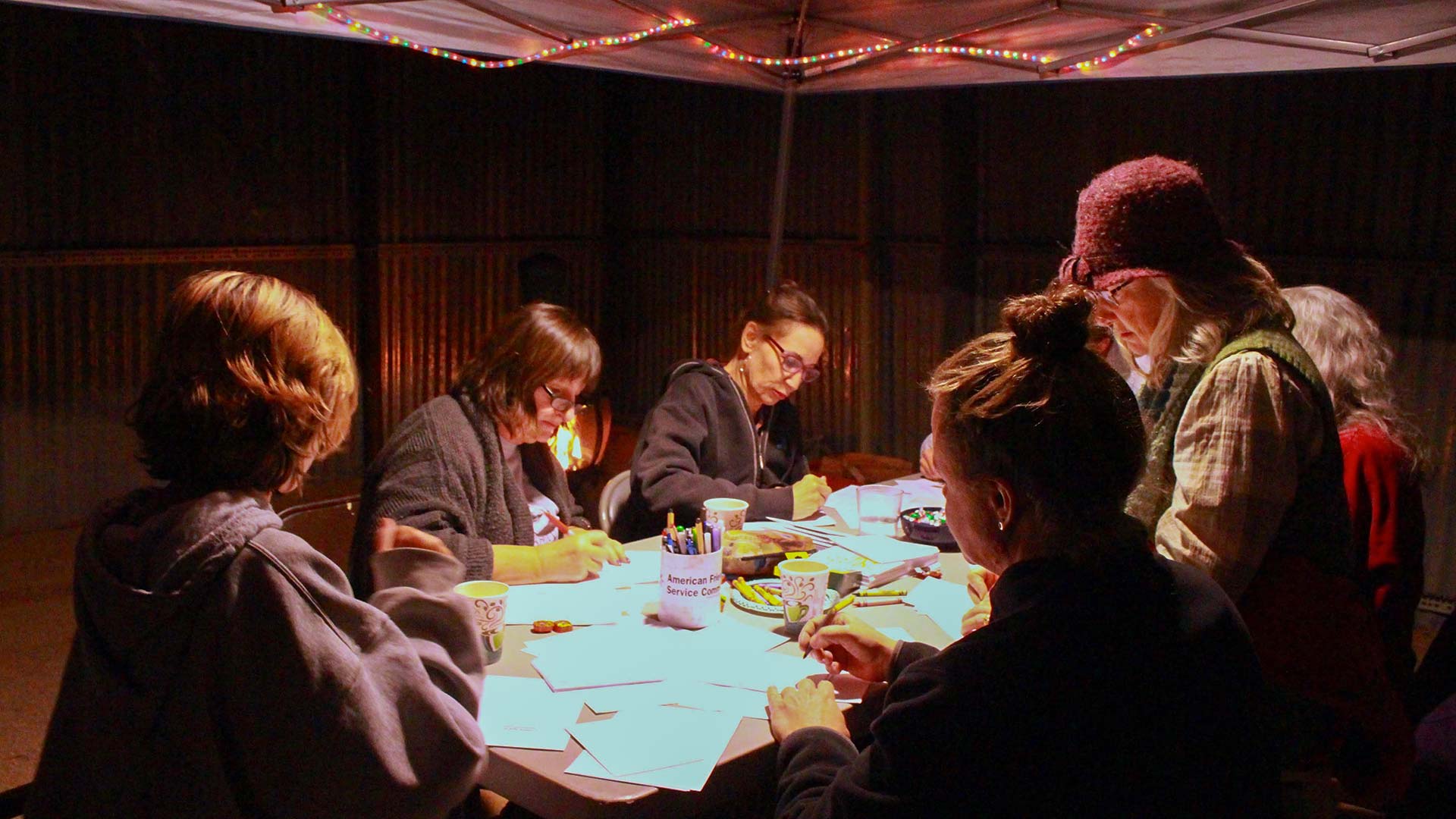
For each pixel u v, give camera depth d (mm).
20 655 4164
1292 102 4949
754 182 7039
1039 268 5875
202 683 1181
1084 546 1187
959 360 1281
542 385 2324
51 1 2467
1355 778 1714
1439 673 2273
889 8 3307
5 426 5754
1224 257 1742
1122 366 2508
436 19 3035
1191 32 2848
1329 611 1623
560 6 3088
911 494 3043
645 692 1759
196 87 6125
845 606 2199
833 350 6777
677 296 7582
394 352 7004
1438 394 4707
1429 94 4570
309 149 6566
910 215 6340
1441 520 4746
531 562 2256
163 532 1212
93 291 5949
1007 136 5887
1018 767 1146
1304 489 1637
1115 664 1149
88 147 5832
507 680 1798
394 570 1548
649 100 7496
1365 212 4820
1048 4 2988
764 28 3619
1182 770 1151
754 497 2809
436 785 1271
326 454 1354
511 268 7453
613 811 1433
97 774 1210
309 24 2846
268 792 1208
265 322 1250
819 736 1465
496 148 7270
